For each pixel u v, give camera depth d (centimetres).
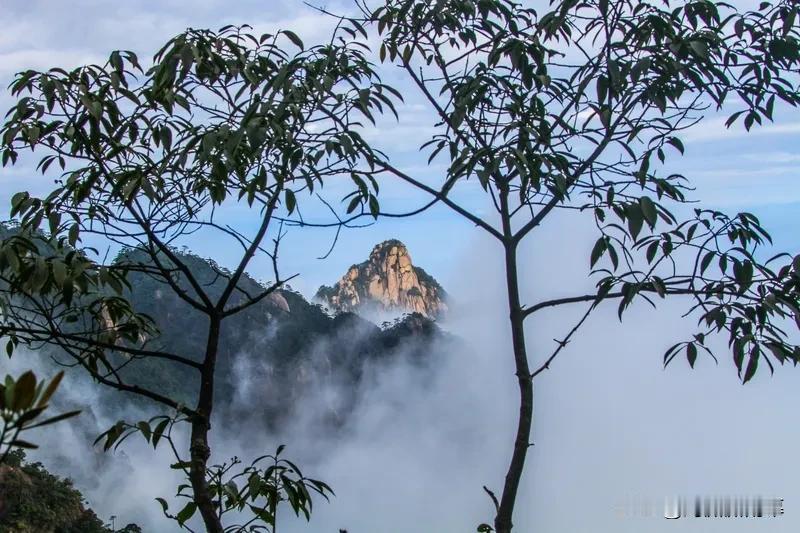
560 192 339
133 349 327
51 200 329
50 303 327
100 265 323
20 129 327
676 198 335
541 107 361
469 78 369
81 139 338
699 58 346
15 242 301
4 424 119
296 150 338
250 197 338
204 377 333
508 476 334
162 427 315
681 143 357
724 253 324
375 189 344
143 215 340
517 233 361
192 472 312
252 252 345
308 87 344
